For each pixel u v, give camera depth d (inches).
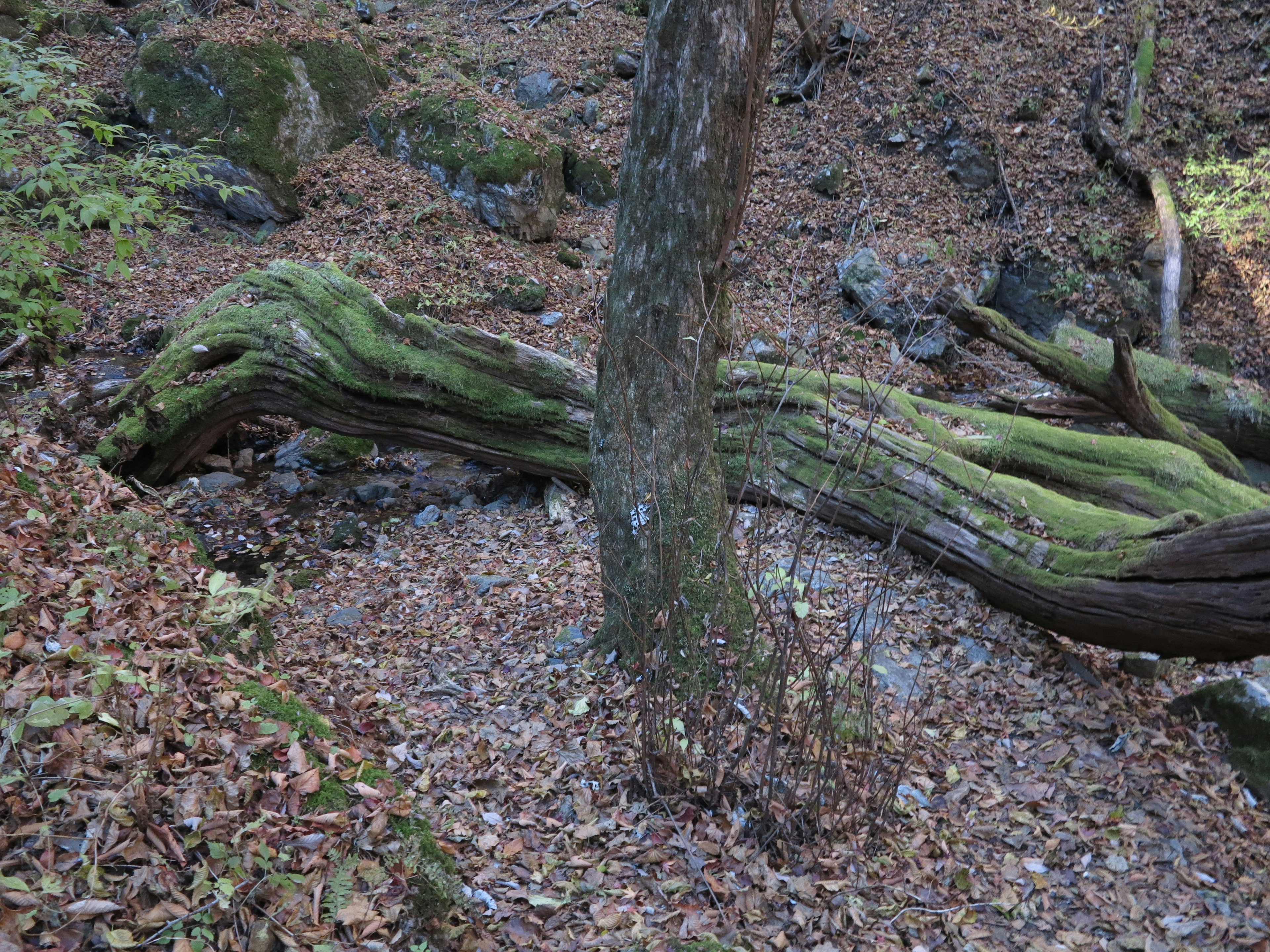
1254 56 542.3
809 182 506.6
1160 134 512.7
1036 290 480.4
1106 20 551.8
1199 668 218.4
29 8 497.7
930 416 300.8
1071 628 201.6
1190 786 170.7
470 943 115.7
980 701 190.7
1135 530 200.5
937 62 530.6
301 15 521.7
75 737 111.5
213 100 457.4
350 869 111.6
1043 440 290.7
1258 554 159.0
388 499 299.3
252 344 301.7
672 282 182.7
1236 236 480.1
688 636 163.9
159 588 151.9
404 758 157.6
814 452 262.5
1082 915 141.1
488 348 292.5
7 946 89.7
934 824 155.3
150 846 104.4
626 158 185.3
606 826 146.6
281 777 117.2
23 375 313.0
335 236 445.7
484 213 465.1
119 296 390.9
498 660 199.3
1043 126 518.0
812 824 145.7
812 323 421.4
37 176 243.6
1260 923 140.4
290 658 194.7
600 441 193.3
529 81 567.5
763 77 179.3
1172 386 406.9
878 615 160.9
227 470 317.7
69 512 163.3
